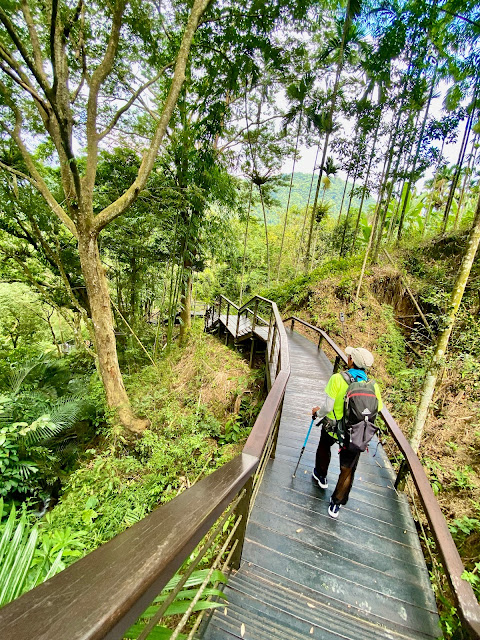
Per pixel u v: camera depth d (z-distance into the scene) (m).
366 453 3.51
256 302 6.65
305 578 1.93
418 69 7.43
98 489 3.67
